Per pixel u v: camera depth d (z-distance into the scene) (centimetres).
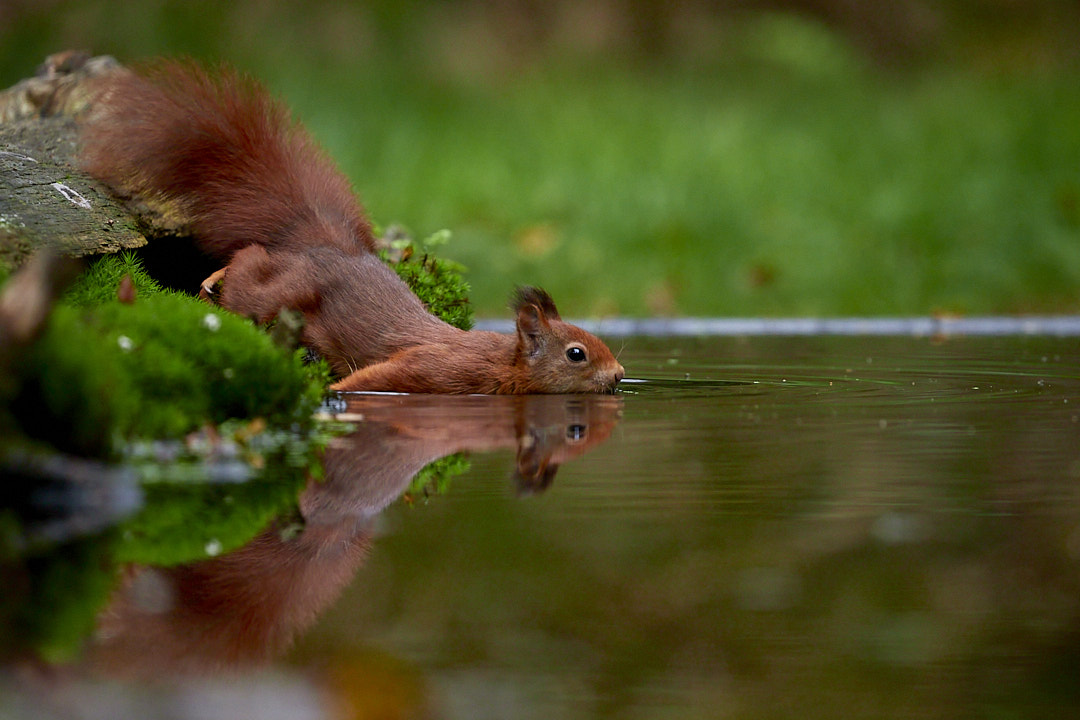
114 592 472
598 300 2017
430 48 3438
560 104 3083
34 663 394
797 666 397
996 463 722
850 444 789
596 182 2395
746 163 2544
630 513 596
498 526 572
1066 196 2309
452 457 749
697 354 1402
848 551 524
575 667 394
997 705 367
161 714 350
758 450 768
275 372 814
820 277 2097
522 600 459
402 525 576
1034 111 2925
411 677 383
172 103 1186
